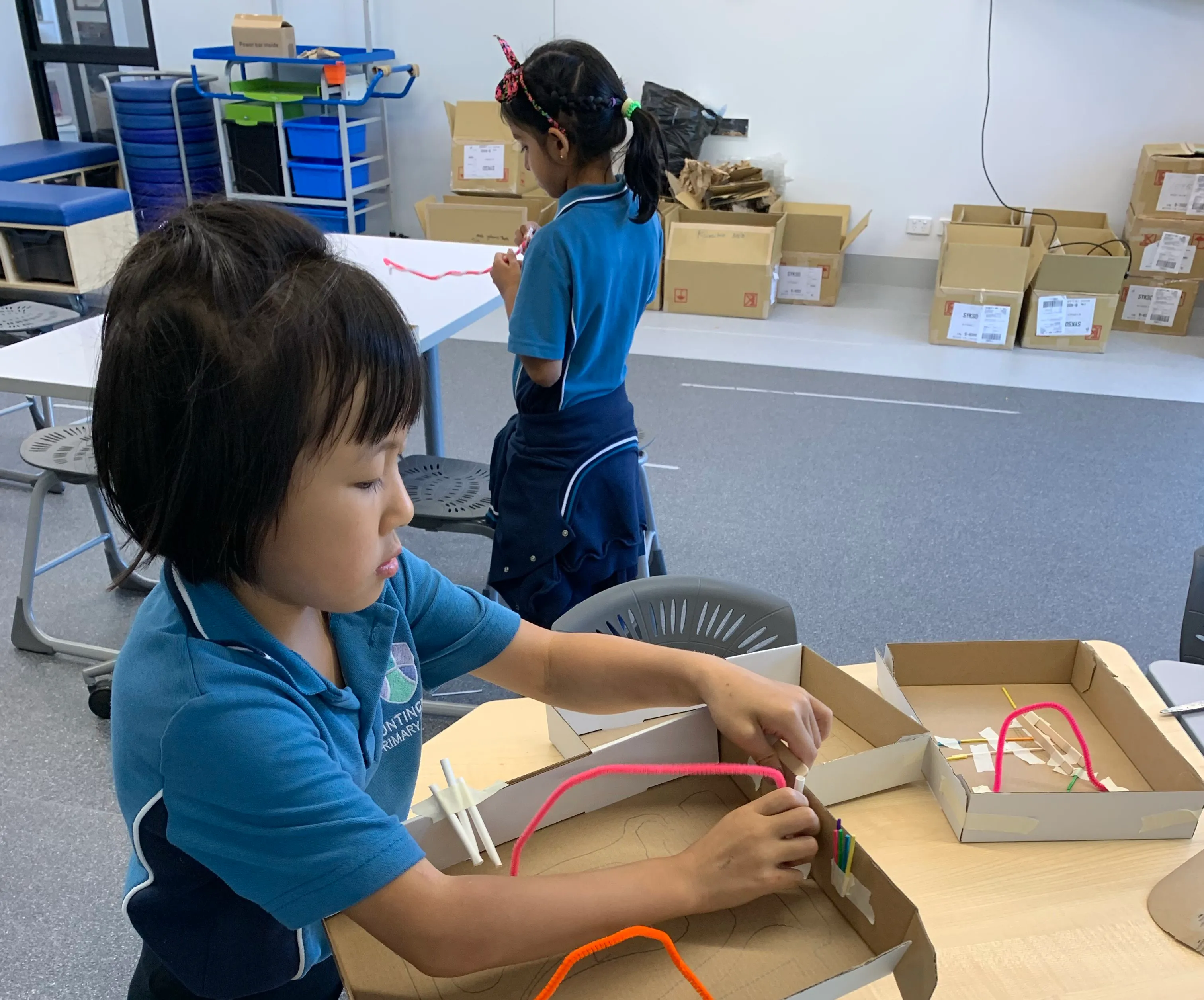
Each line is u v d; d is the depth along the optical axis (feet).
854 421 11.99
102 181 18.08
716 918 2.33
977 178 15.65
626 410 6.26
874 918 2.21
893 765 3.14
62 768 6.52
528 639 2.91
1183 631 4.76
